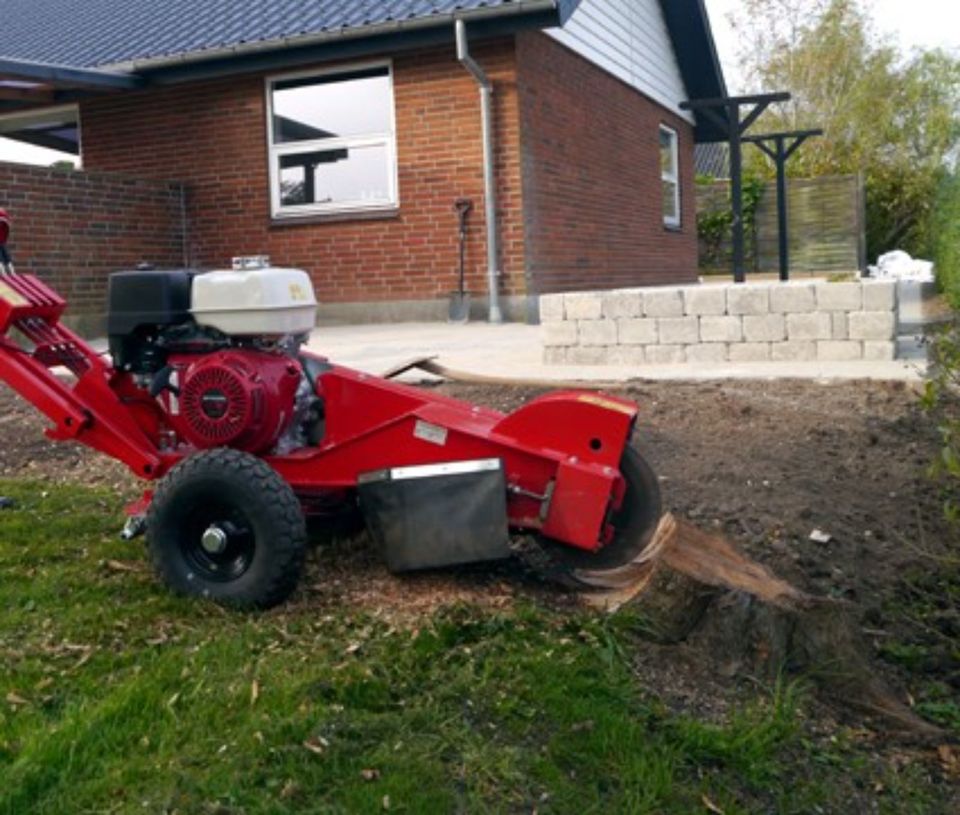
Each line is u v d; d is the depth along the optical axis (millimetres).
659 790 3281
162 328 4418
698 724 3615
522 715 3463
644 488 4309
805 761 3666
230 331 4266
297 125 12867
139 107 13398
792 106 34000
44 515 5387
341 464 4289
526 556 4699
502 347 9562
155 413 4520
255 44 12000
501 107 12000
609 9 15211
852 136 32625
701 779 3439
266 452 4371
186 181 13305
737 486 5648
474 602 4207
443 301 12406
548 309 8469
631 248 16203
